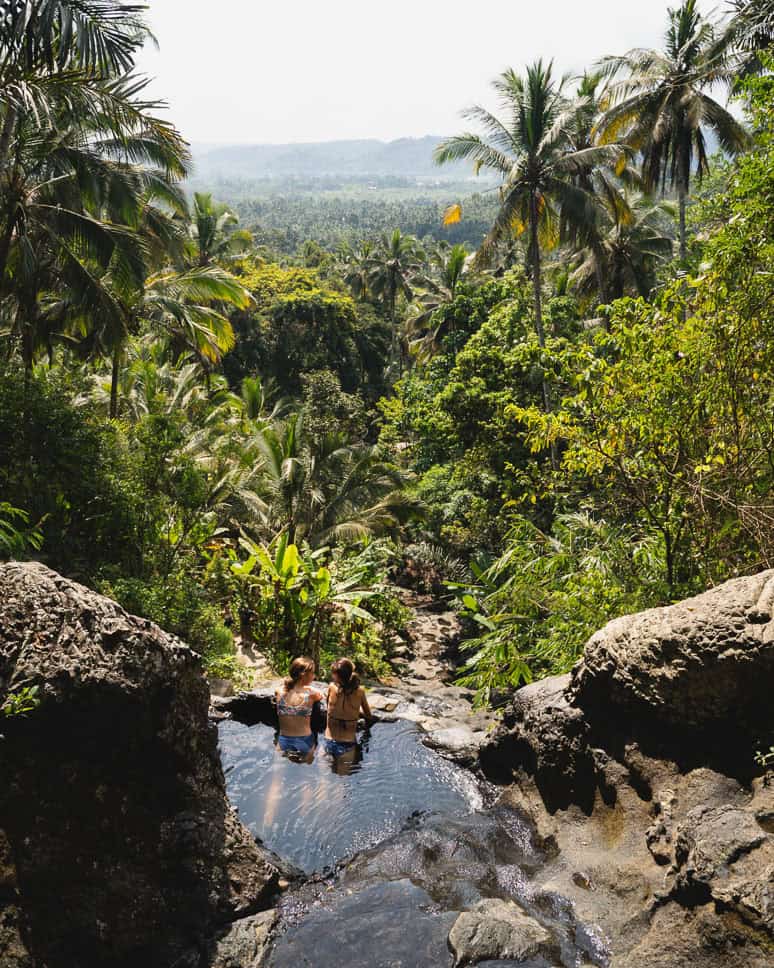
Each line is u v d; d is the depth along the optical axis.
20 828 4.05
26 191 14.93
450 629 19.41
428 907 4.80
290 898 4.92
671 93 22.95
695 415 6.96
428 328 45.09
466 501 23.00
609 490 8.25
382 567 20.41
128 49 11.27
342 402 41.91
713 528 7.11
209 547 16.11
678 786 5.02
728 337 6.62
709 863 4.11
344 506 19.34
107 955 4.12
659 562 7.63
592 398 7.29
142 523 11.59
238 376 47.06
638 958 4.05
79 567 10.27
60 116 14.39
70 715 4.23
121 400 23.34
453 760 6.99
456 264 38.75
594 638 5.87
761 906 3.78
